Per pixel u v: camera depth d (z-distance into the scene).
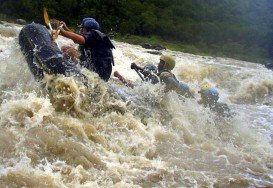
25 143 4.28
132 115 5.85
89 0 24.98
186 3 35.34
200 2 36.78
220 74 14.38
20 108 5.01
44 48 6.02
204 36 31.27
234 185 4.38
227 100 10.80
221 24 33.66
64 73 5.76
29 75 6.12
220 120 6.80
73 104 5.42
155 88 6.62
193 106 6.64
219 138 6.14
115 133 5.23
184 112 6.41
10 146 4.16
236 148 5.80
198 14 34.62
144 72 7.14
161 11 31.73
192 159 4.98
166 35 28.55
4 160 3.90
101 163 4.31
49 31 6.48
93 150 4.58
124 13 26.66
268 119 8.21
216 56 27.72
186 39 29.55
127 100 6.02
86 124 5.15
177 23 31.28
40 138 4.45
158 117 6.12
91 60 6.42
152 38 26.50
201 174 4.54
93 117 5.52
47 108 5.20
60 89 5.51
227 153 5.44
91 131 5.02
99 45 6.44
